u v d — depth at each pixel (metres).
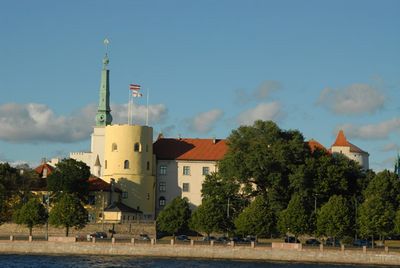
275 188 194.88
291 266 142.25
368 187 192.00
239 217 174.25
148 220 195.38
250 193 199.50
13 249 165.00
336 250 150.50
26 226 185.12
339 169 196.62
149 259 153.38
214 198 184.88
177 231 183.88
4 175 196.38
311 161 195.62
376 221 163.88
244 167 195.88
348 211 167.88
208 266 139.50
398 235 184.00
